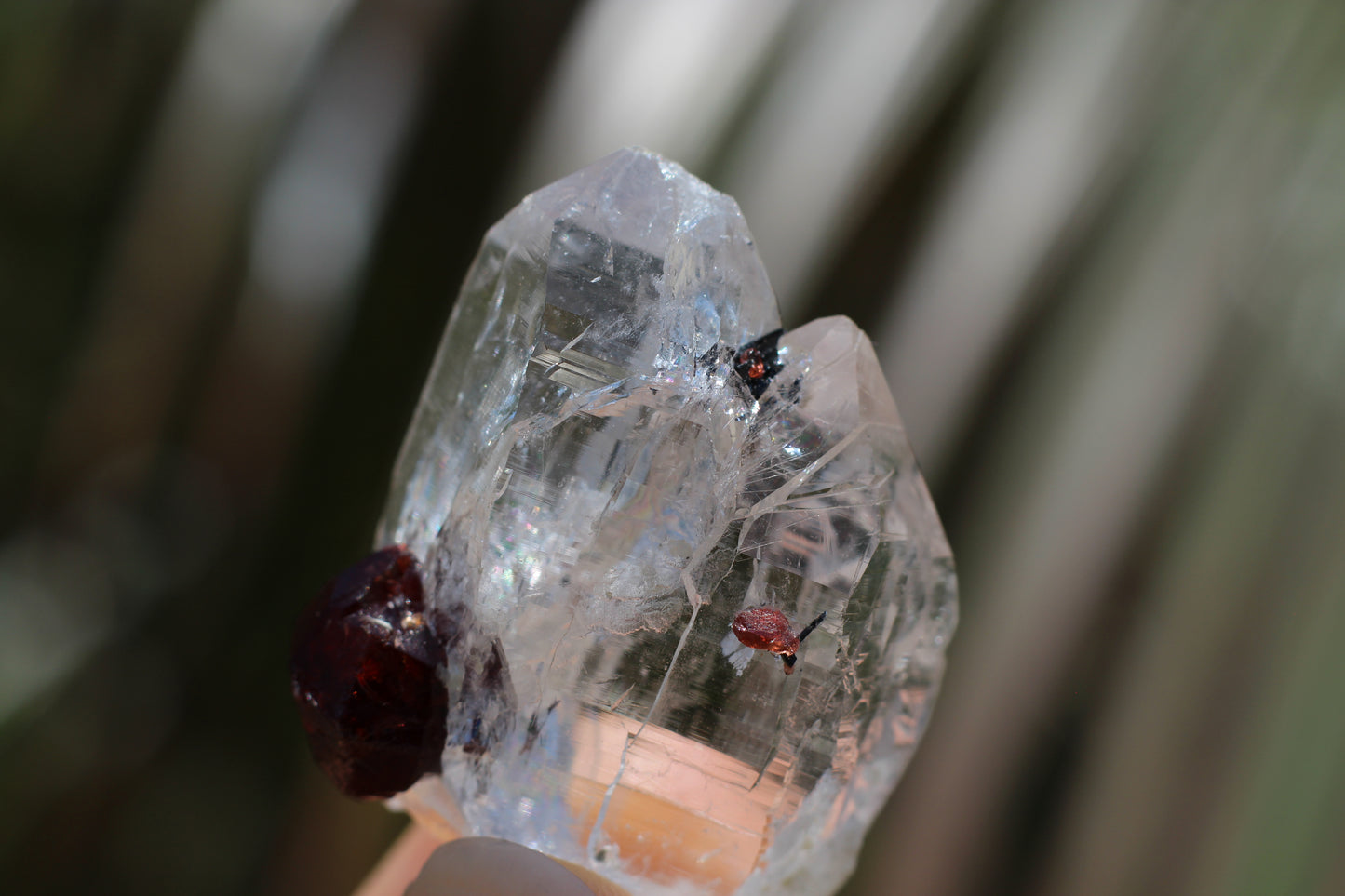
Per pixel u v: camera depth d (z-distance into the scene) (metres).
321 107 0.26
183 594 0.27
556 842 0.12
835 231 0.22
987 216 0.22
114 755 0.27
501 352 0.12
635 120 0.23
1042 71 0.22
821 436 0.12
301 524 0.28
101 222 0.32
